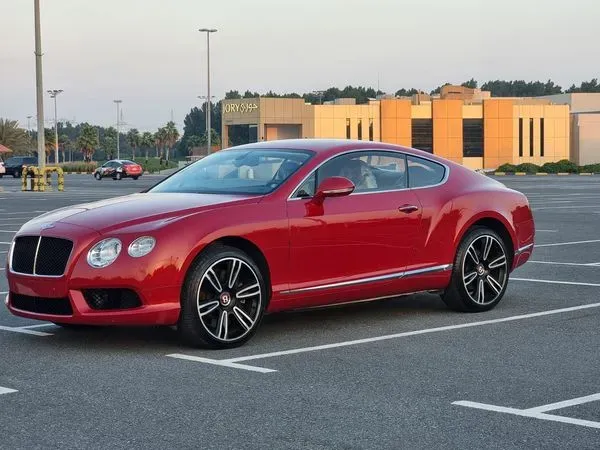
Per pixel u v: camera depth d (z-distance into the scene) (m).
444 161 8.64
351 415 5.10
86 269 6.64
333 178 7.39
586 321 8.05
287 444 4.58
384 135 90.00
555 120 92.44
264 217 7.14
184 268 6.72
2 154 109.06
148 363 6.43
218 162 8.09
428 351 6.82
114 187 44.62
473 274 8.46
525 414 5.11
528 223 9.06
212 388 5.71
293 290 7.29
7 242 16.05
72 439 4.68
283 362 6.46
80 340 7.26
